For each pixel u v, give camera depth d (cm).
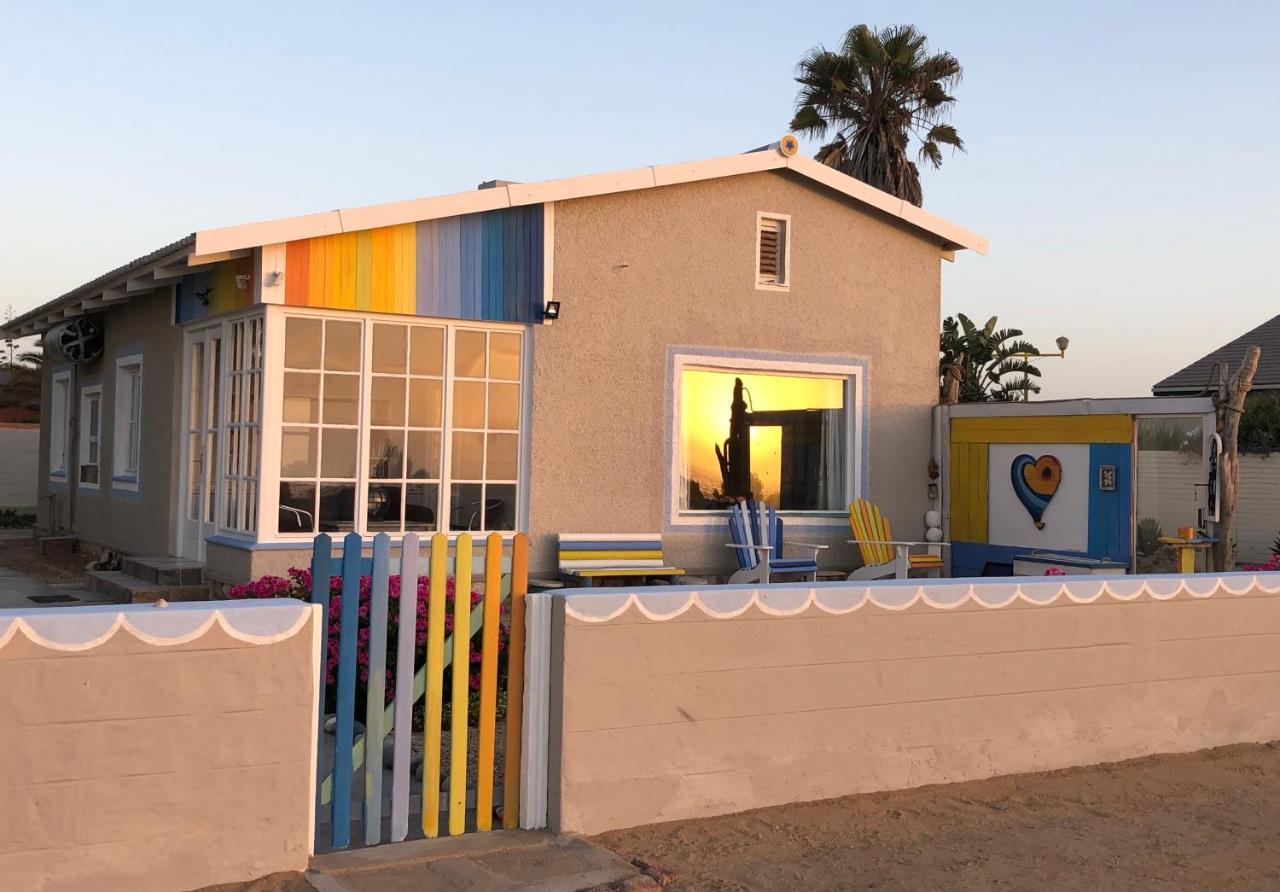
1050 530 1244
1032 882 533
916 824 599
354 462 1043
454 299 1074
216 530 1088
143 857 460
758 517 1224
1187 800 662
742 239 1230
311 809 498
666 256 1185
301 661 493
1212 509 1105
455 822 548
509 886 486
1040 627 696
